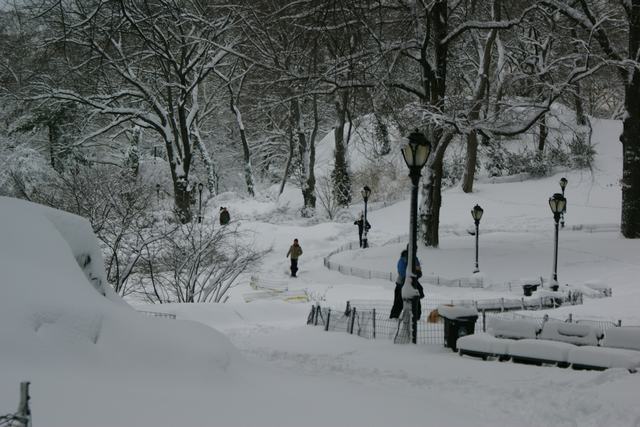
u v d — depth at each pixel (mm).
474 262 33969
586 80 44781
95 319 6402
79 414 5004
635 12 36375
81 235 8781
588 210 51875
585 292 24328
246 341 15039
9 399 4898
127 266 21766
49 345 5898
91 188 23031
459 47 47094
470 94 47562
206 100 68062
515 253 35312
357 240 46094
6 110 52938
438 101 33594
